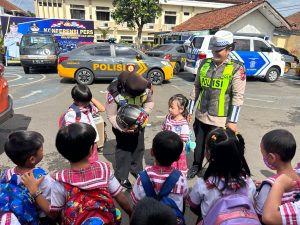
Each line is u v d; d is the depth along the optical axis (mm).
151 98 2922
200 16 22844
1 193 1643
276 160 1668
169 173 1831
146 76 10078
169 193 1776
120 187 1800
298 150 4422
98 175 1615
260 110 6977
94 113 3717
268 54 11273
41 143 1765
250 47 11078
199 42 10727
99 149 4215
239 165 1662
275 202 1432
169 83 10758
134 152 3111
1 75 4145
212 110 3117
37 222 1733
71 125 1630
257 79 12391
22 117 5863
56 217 1720
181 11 31906
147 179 1812
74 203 1545
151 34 31797
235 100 2973
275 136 1664
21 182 1680
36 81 10531
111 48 9875
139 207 1191
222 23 15969
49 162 3850
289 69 17359
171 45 13898
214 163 1685
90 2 29891
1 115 3965
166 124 3135
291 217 1387
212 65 3107
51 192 1631
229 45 2918
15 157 1685
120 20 19875
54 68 13664
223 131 1762
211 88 3076
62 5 29328
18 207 1615
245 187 1673
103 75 9875
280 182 1490
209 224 1575
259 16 16328
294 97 8734
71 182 1567
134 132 2730
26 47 12367
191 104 3348
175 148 1782
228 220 1483
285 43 27172
